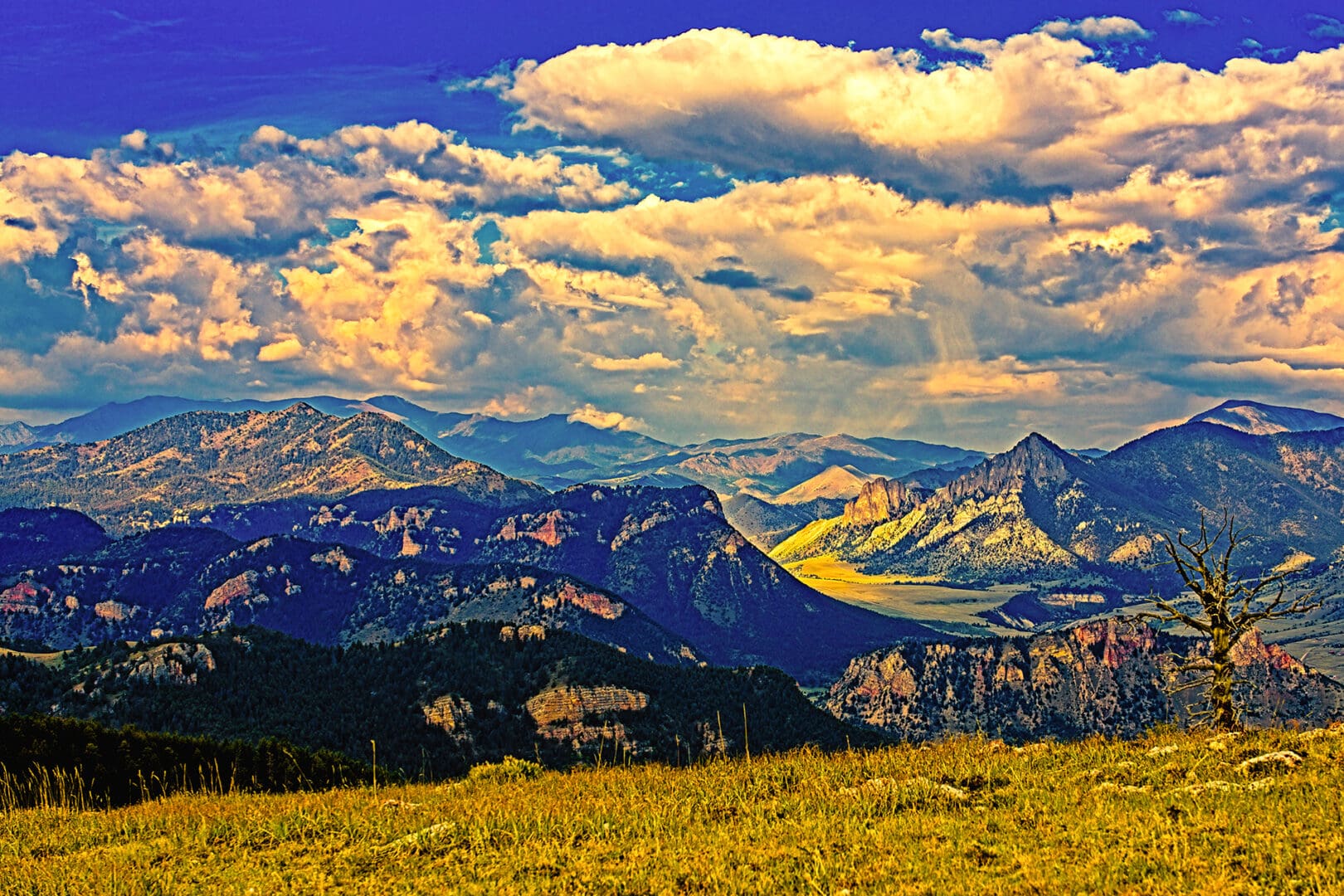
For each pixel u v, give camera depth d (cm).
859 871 2903
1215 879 2614
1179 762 3800
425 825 3822
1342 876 2550
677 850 3231
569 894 2956
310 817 4041
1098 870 2738
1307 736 3950
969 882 2753
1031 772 3919
